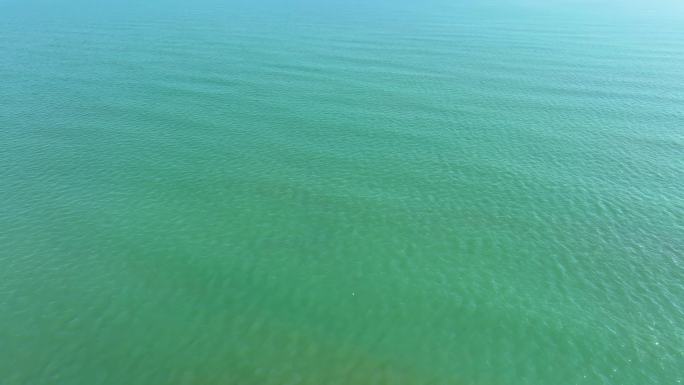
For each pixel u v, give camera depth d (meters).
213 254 35.78
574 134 55.31
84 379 26.39
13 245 36.06
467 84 70.38
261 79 71.38
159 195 42.97
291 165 48.56
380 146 52.59
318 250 36.53
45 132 54.28
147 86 68.25
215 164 48.50
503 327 30.08
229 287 32.84
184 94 65.75
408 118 59.47
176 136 54.31
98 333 29.12
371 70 75.69
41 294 31.81
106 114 59.34
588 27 103.00
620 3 131.62
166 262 34.88
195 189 44.03
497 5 127.25
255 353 28.12
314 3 125.94
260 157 50.06
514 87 69.25
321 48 86.00
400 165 48.72
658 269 34.56
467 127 57.19
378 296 32.38
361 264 35.22
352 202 42.50
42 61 77.81
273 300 31.89
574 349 28.59
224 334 29.30
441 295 32.47
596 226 39.22
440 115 60.31
